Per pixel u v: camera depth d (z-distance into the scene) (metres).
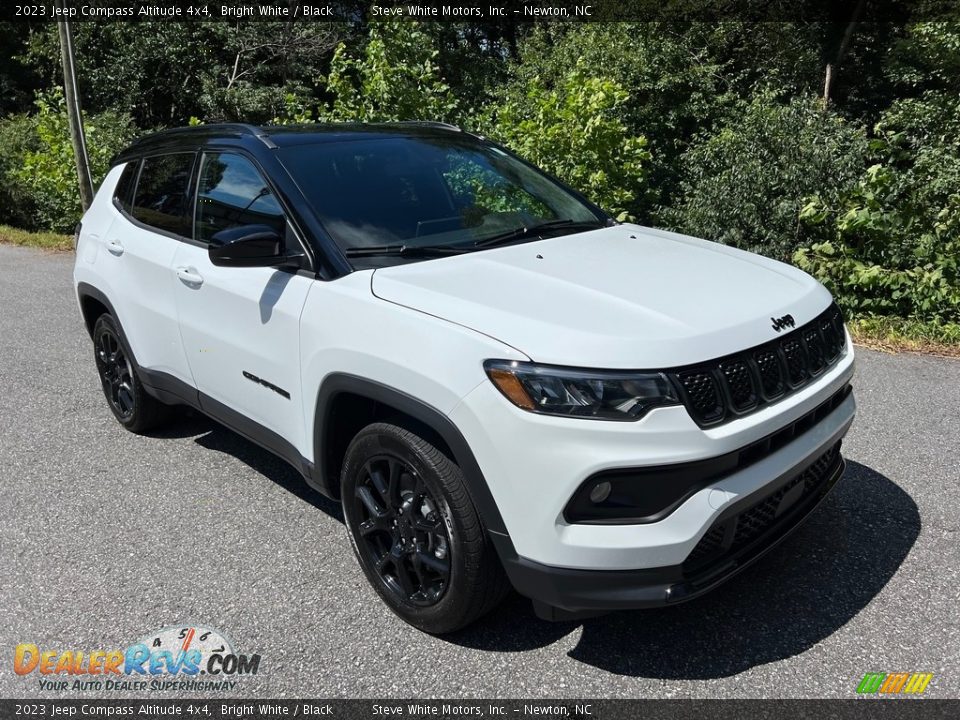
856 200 7.55
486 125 10.60
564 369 2.38
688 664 2.73
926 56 16.44
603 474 2.36
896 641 2.80
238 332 3.46
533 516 2.44
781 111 9.01
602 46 18.06
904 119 9.84
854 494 3.82
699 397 2.42
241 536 3.66
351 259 3.08
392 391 2.71
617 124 9.45
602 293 2.73
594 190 9.34
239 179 3.61
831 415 2.95
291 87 23.97
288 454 3.39
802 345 2.79
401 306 2.77
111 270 4.45
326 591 3.23
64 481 4.24
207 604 3.16
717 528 2.49
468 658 2.81
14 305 8.41
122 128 17.33
